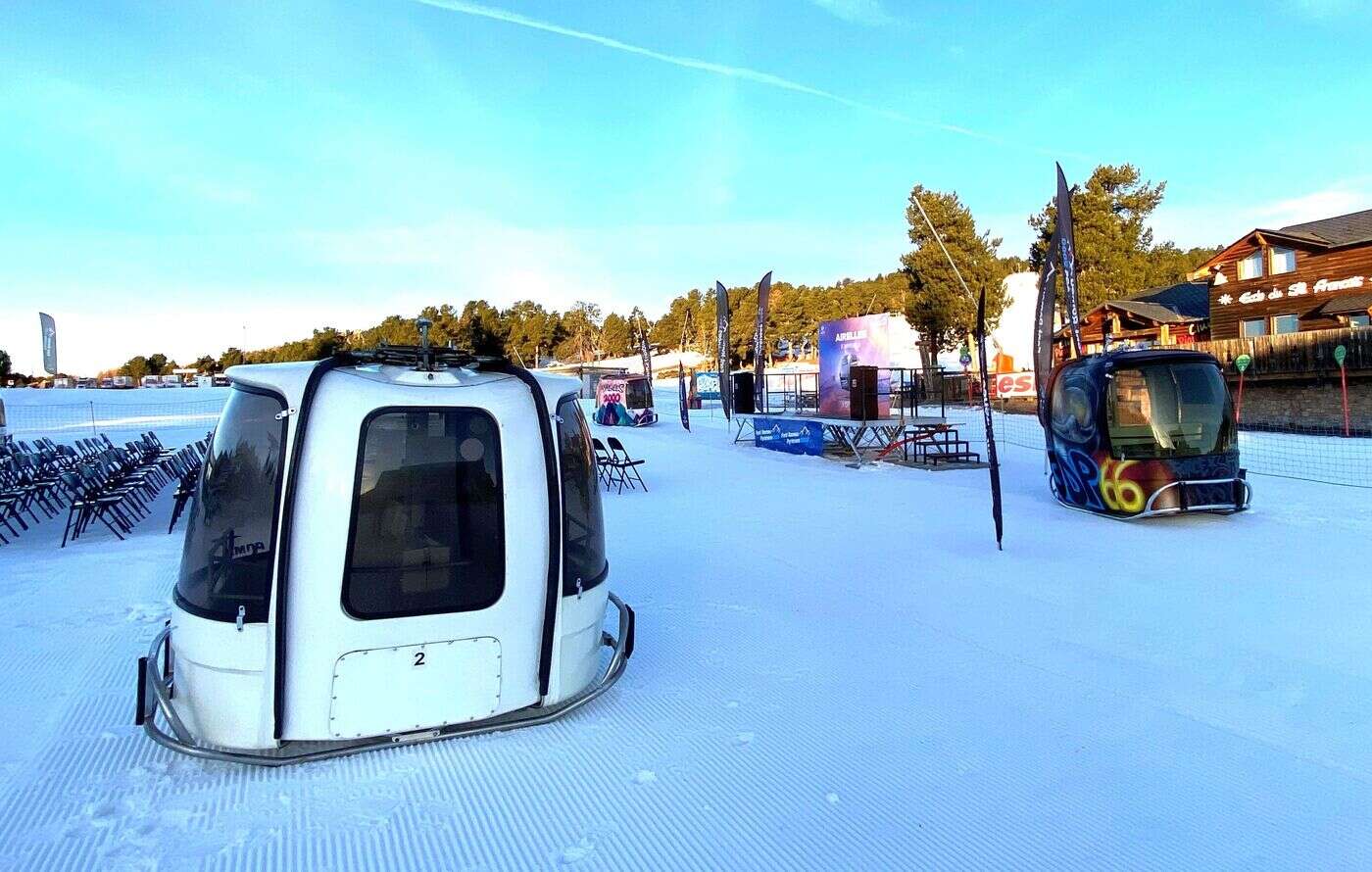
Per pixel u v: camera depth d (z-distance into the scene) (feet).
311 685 11.12
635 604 20.16
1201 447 31.27
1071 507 35.19
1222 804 10.52
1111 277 115.03
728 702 13.92
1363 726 12.80
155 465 44.14
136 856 9.32
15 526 33.19
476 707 12.10
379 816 10.20
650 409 97.86
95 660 16.20
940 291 112.88
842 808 10.49
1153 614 18.98
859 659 16.07
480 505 12.05
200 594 11.55
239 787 10.87
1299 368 70.64
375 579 11.32
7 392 148.25
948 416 87.66
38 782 11.03
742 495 40.06
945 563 24.48
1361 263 85.81
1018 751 12.08
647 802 10.63
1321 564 23.95
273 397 11.45
